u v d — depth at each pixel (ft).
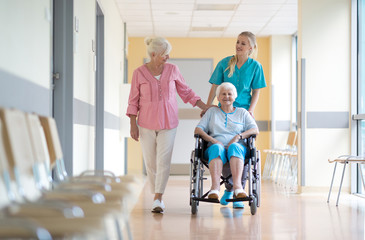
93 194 6.99
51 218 5.50
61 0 13.21
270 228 12.14
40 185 7.67
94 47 17.89
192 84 35.01
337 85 21.56
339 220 13.57
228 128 14.44
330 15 21.59
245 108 15.30
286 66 33.76
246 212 14.83
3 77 7.66
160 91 14.03
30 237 4.76
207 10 27.53
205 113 14.69
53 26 13.17
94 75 17.93
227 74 15.35
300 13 21.74
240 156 13.67
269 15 28.48
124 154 31.48
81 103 14.80
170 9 27.30
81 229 4.94
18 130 6.95
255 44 15.14
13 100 8.22
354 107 21.39
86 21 15.93
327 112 21.50
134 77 14.26
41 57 10.44
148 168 14.64
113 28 24.52
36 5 9.98
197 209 15.31
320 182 21.40
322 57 21.59
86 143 15.92
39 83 10.24
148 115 14.05
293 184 23.81
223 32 33.35
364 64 20.94
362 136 20.89
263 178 29.94
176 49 35.04
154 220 13.20
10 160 6.69
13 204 5.93
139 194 19.81
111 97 23.38
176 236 11.00
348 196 20.07
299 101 21.86
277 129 33.58
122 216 6.82
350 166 21.16
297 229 12.07
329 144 21.52
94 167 18.17
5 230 4.73
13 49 8.28
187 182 26.73
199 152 13.97
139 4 26.20
